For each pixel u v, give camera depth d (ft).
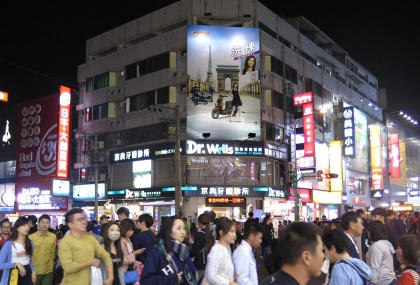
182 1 104.58
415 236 15.84
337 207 129.39
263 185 98.94
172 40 103.30
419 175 205.36
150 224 26.91
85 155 118.32
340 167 122.72
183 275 16.94
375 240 20.45
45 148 116.98
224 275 17.47
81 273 19.10
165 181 100.89
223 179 98.27
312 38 135.64
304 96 107.55
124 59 113.19
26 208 119.44
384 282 19.67
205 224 27.25
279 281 8.92
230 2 103.45
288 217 105.91
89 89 120.88
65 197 114.21
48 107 118.42
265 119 101.71
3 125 140.15
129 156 107.14
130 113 109.81
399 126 182.39
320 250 9.04
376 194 144.05
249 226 19.52
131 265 24.14
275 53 106.63
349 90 142.61
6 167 137.49
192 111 97.86
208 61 99.66
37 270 27.55
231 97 98.99
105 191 111.86
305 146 106.52
